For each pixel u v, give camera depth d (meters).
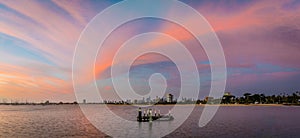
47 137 44.22
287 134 46.12
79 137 44.25
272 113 108.06
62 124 64.75
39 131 51.34
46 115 105.50
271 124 62.47
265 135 45.31
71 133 48.31
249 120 73.88
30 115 105.56
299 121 70.19
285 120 73.38
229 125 60.34
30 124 65.44
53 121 74.38
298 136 44.19
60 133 48.47
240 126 58.06
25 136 45.47
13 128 56.81
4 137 44.75
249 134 46.16
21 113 123.94
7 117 93.94
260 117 85.44
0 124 66.12
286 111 125.19
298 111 124.69
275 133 47.34
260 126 58.06
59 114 113.50
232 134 46.28
